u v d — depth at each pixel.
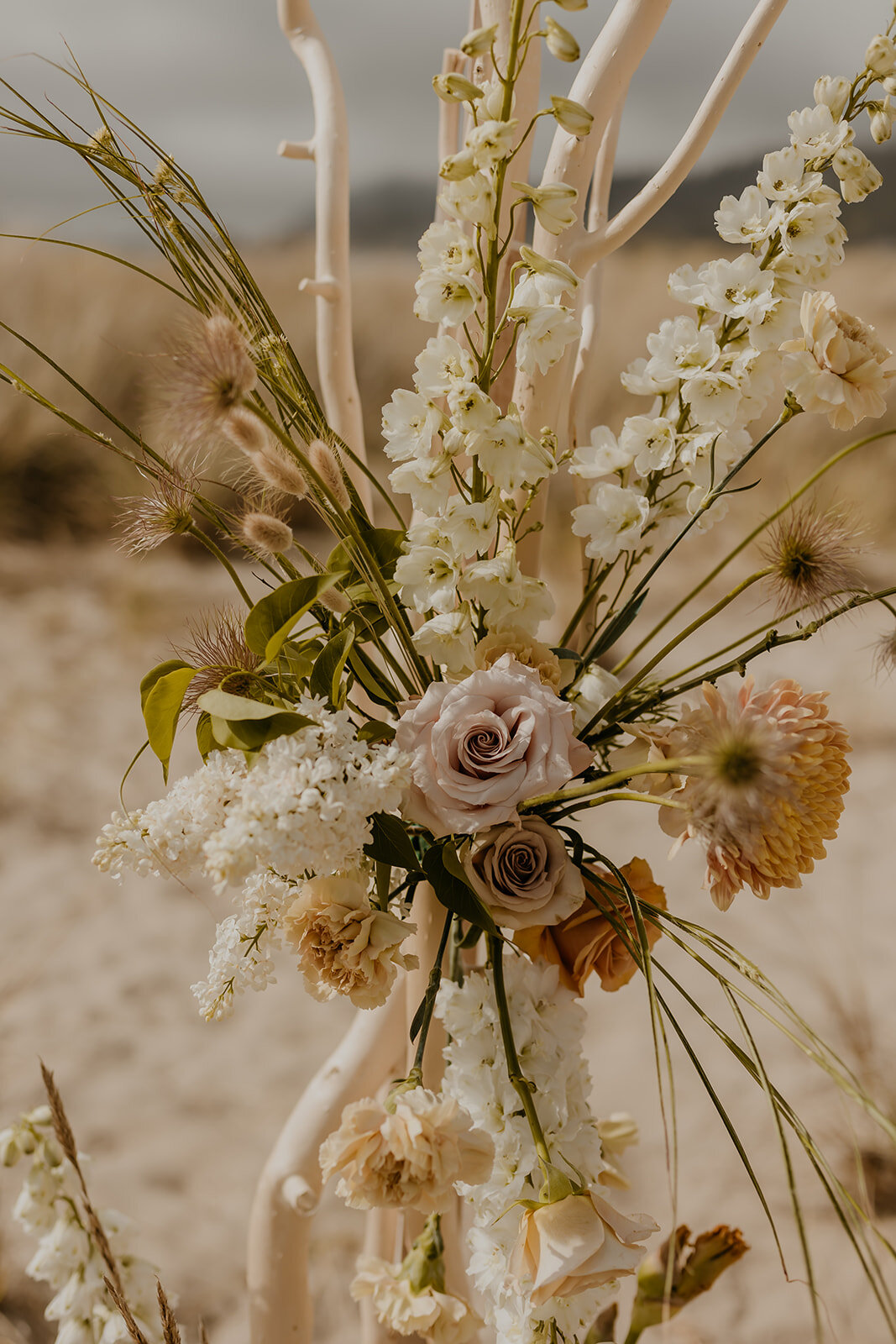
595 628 0.98
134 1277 1.09
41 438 5.08
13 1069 2.46
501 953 0.92
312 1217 1.08
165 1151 2.25
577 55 0.83
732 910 3.02
